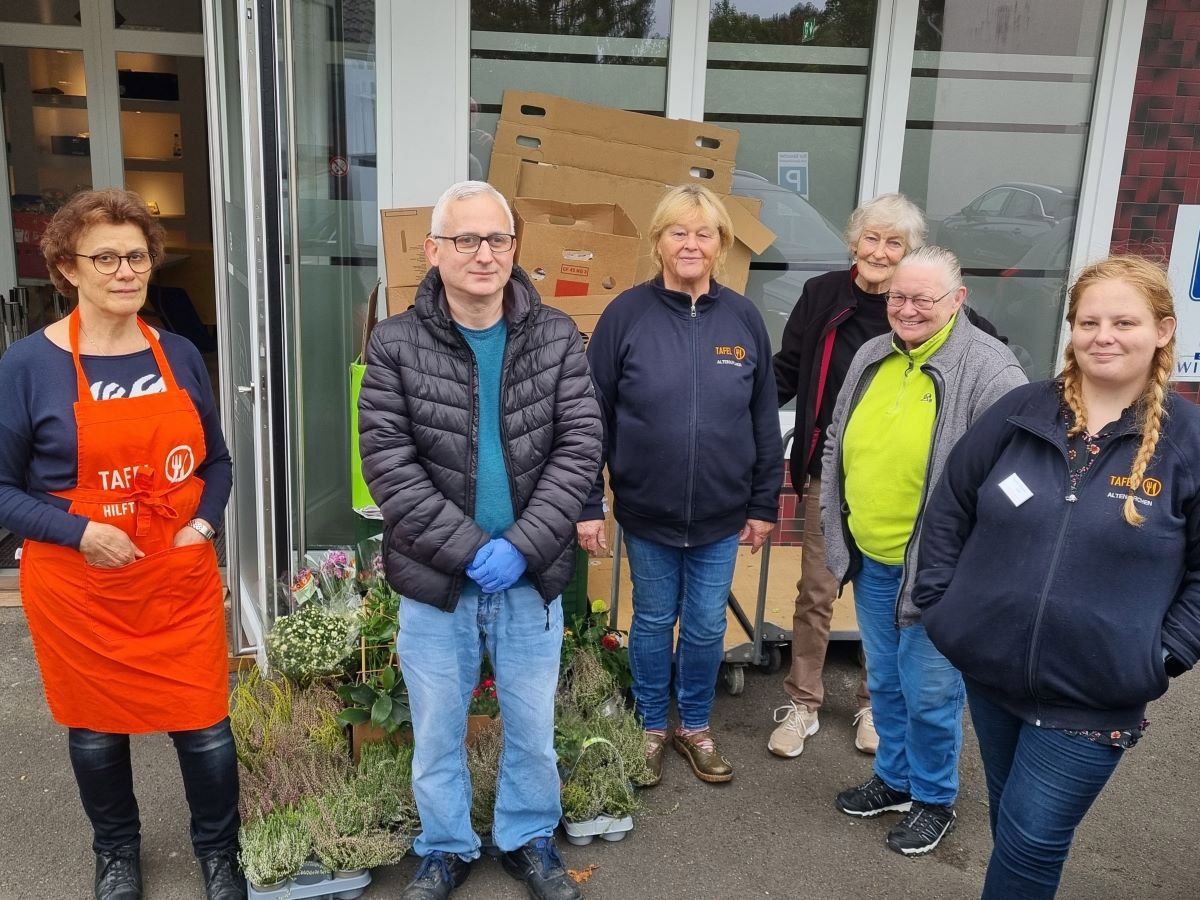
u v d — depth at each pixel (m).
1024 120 4.50
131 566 2.34
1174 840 3.01
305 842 2.63
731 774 3.23
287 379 3.41
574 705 3.25
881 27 4.31
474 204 2.27
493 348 2.40
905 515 2.72
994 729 2.27
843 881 2.78
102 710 2.43
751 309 3.03
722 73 4.34
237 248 3.68
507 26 4.15
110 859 2.62
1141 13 4.34
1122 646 1.97
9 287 7.04
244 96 3.14
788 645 4.20
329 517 4.15
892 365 2.76
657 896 2.70
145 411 2.32
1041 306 4.75
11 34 7.24
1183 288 4.67
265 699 3.14
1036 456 2.12
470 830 2.65
